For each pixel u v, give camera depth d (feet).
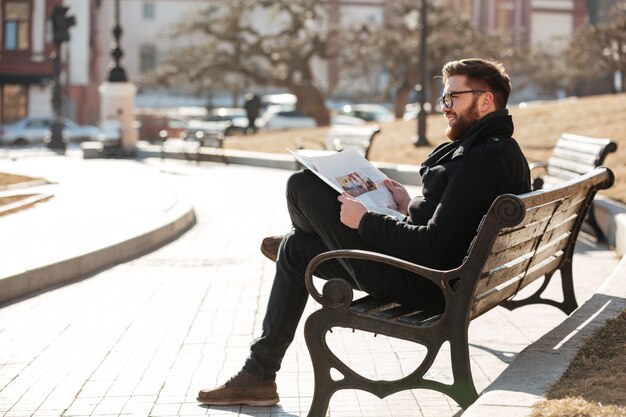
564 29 330.13
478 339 23.56
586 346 16.81
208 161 103.91
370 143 53.78
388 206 17.90
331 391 15.76
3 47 222.48
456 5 328.70
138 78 193.67
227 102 300.40
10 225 42.63
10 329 25.70
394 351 22.58
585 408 13.29
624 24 135.95
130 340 24.27
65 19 145.69
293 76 183.62
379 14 310.24
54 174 76.07
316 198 17.25
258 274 33.83
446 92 17.08
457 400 15.16
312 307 28.02
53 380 20.68
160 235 41.88
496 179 16.17
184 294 30.32
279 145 108.68
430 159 17.53
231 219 50.49
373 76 289.12
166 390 19.76
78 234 39.47
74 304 28.96
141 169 84.17
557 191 16.87
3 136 189.47
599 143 33.50
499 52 201.57
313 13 187.01
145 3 306.96
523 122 85.66
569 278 22.38
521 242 16.99
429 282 16.42
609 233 38.34
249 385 18.37
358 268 16.72
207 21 184.14
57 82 145.69
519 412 13.41
